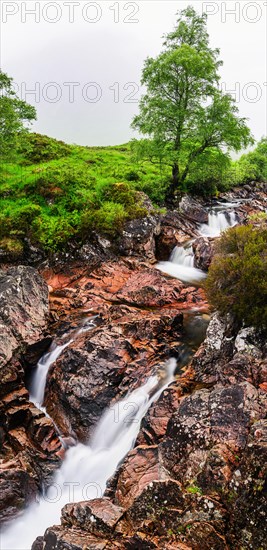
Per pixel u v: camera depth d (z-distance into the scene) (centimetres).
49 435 1237
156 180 2919
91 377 1278
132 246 2230
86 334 1475
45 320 1593
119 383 1279
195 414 945
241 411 897
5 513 1034
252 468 752
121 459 1130
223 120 2684
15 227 2255
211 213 2780
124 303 1769
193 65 2623
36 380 1480
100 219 2231
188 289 1828
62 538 808
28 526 1047
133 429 1171
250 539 716
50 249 2184
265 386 1042
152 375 1274
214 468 805
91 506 873
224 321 1262
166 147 2842
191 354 1370
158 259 2331
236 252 1373
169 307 1702
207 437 875
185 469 868
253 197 3666
